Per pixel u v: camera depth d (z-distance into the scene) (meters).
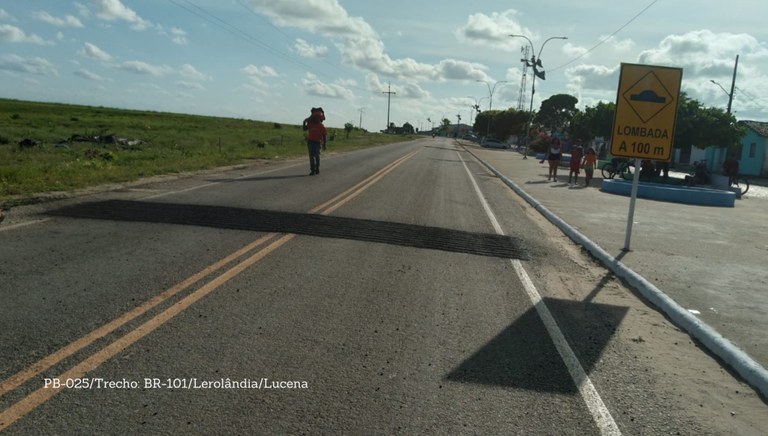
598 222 12.73
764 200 23.94
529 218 13.30
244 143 38.81
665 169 27.72
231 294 5.81
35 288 5.57
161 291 5.73
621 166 28.64
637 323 6.03
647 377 4.60
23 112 73.88
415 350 4.74
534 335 5.34
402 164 28.66
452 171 27.16
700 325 5.75
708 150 48.69
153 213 9.94
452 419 3.66
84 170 15.97
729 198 19.48
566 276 7.91
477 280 7.16
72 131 41.38
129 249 7.36
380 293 6.25
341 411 3.65
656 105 9.11
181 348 4.42
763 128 45.34
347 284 6.49
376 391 3.96
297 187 14.98
